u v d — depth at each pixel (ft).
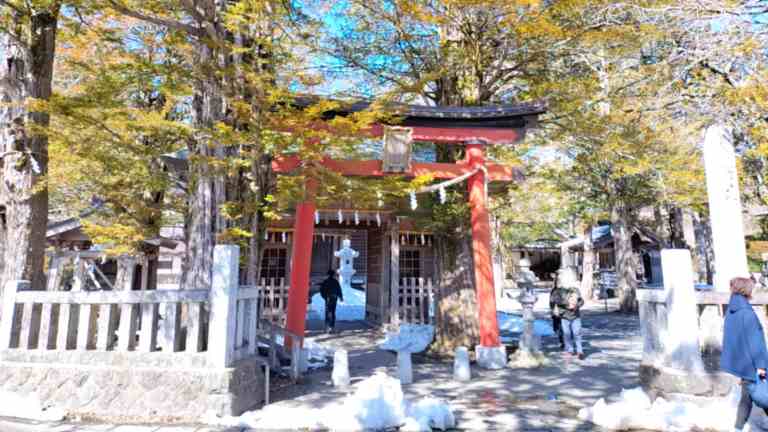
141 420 15.75
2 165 19.47
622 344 34.17
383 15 30.86
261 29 21.56
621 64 34.58
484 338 26.71
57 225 42.37
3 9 19.45
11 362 16.70
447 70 30.14
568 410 17.42
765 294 18.45
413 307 43.73
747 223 67.41
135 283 45.29
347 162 28.09
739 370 13.08
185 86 23.09
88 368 16.35
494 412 17.20
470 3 27.30
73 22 19.94
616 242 58.59
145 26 30.12
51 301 17.43
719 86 25.98
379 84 36.99
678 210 64.18
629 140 31.35
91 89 20.47
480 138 28.76
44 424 15.10
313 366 26.04
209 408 15.83
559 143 36.29
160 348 18.16
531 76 35.70
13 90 19.57
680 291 17.76
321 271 84.43
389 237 44.80
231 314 17.10
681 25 24.18
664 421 15.33
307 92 24.06
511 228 98.58
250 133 20.12
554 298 30.12
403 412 15.72
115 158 21.70
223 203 21.50
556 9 28.91
